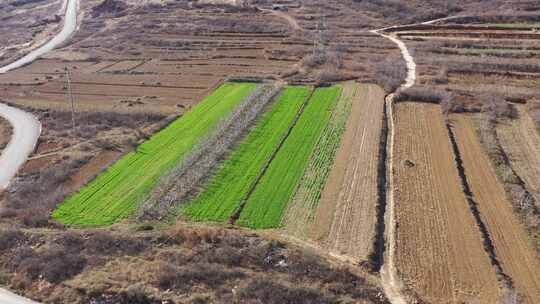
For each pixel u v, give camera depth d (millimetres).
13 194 50594
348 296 34406
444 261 38281
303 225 42969
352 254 39062
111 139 63031
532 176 51312
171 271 36250
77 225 43906
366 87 77062
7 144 63781
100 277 36312
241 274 36500
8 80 91938
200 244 39656
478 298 34531
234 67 92375
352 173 51438
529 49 88938
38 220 44312
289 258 37938
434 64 85250
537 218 43625
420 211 44938
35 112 74875
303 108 69625
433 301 34250
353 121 64438
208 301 34062
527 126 62281
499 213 44625
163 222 43750
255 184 49938
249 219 44031
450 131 61219
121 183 51094
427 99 70688
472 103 68625
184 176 51406
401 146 57719
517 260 38625
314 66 89062
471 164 53469
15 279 37156
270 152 56656
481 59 85438
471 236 41188
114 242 40156
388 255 39406
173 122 67188
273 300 33750
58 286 36000
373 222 43062
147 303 34156
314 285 35219
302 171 52156
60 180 52844
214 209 45625
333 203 46125
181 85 83750
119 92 81750
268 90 77125
